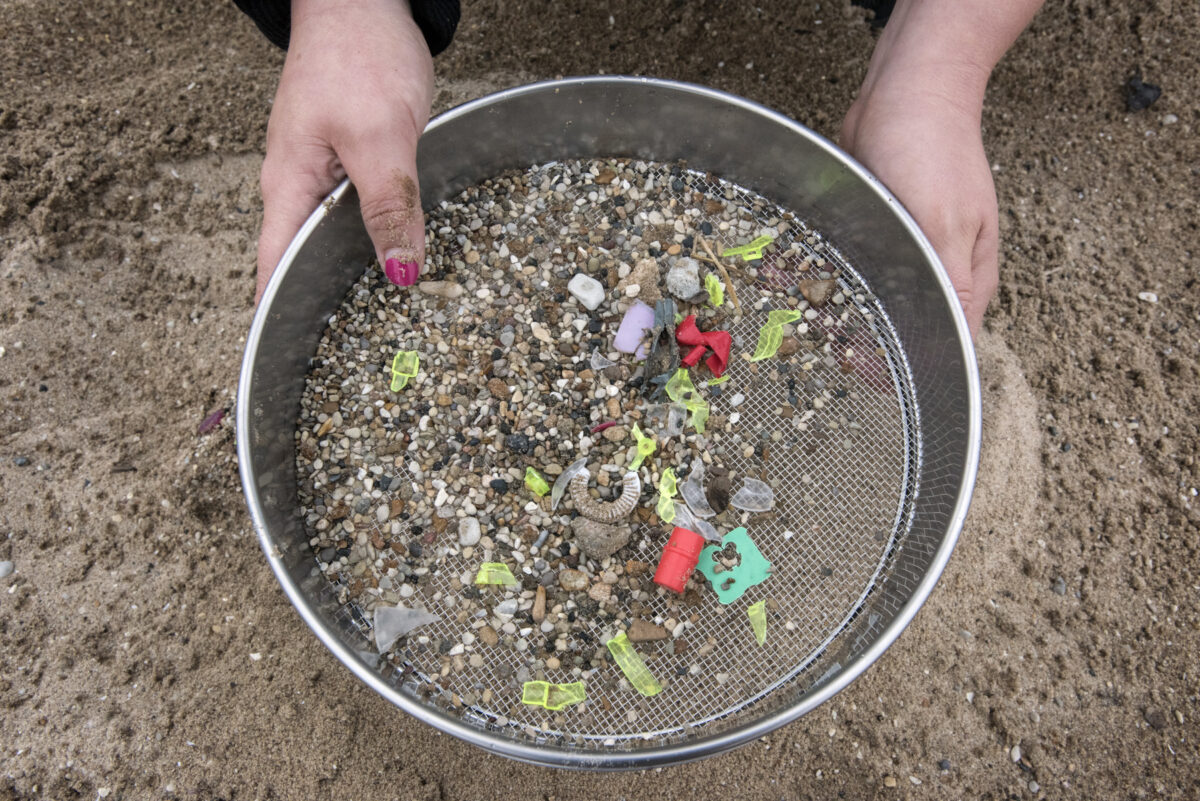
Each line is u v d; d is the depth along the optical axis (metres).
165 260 0.54
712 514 0.47
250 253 0.54
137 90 0.55
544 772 0.49
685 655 0.46
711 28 0.57
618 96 0.46
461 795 0.49
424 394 0.49
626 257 0.51
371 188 0.42
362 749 0.48
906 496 0.47
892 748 0.50
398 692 0.40
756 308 0.50
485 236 0.50
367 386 0.49
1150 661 0.51
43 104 0.54
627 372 0.49
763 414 0.48
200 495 0.50
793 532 0.47
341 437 0.48
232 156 0.55
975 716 0.50
